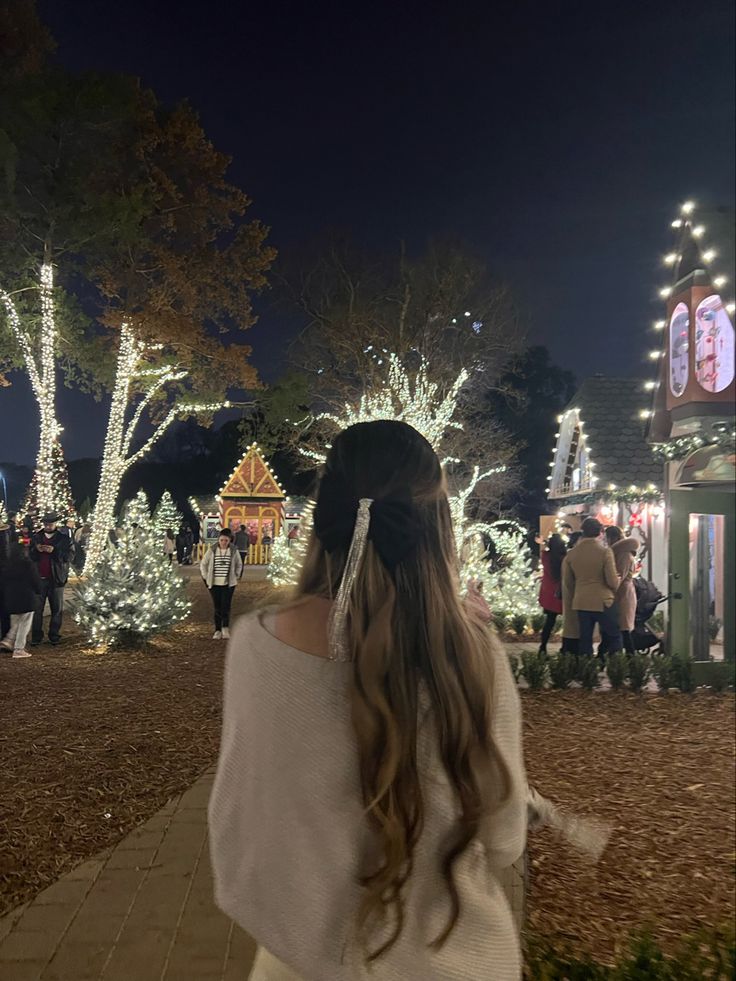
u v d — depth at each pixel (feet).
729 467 39.83
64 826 17.74
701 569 38.75
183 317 82.17
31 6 70.38
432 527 5.05
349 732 4.64
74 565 97.55
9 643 42.55
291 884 4.64
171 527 137.69
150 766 22.29
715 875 15.75
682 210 42.24
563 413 81.92
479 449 101.86
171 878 14.64
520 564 57.36
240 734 4.83
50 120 70.90
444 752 4.61
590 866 16.10
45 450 81.20
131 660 40.88
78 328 85.20
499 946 4.69
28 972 11.43
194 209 84.53
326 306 99.86
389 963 4.48
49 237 76.33
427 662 4.73
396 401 58.34
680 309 45.39
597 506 73.05
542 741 25.49
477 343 99.76
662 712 29.68
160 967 11.57
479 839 4.72
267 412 91.35
